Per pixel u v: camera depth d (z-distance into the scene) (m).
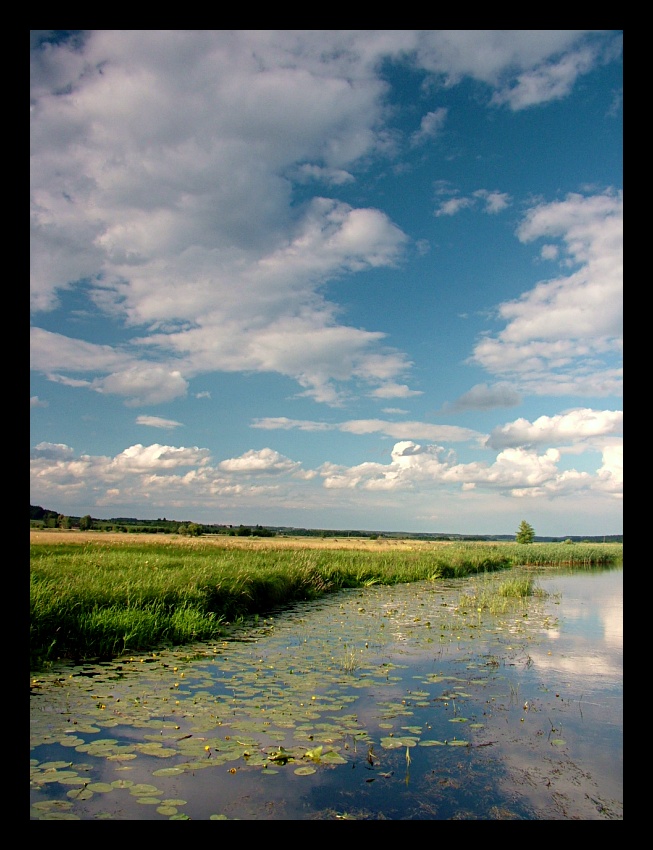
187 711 5.89
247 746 5.01
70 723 5.46
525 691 6.86
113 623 8.79
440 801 4.09
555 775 4.55
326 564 20.59
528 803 4.09
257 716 5.79
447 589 18.72
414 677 7.42
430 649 9.15
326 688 6.84
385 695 6.62
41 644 7.96
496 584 20.64
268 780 4.37
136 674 7.23
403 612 13.13
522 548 43.91
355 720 5.75
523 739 5.30
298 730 5.43
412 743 5.14
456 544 53.38
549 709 6.19
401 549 38.28
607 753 5.01
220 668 7.66
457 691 6.81
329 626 11.10
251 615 12.30
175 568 14.48
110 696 6.32
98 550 21.08
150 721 5.57
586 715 6.00
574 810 3.99
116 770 4.47
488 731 5.50
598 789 4.32
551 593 17.84
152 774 4.42
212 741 5.09
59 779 4.29
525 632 10.76
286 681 7.10
